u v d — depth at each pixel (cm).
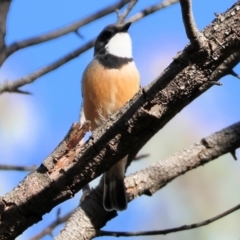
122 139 535
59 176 548
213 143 799
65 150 555
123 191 793
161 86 510
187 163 791
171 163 791
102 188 782
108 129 534
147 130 531
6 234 559
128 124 524
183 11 471
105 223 733
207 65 499
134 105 520
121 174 812
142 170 799
